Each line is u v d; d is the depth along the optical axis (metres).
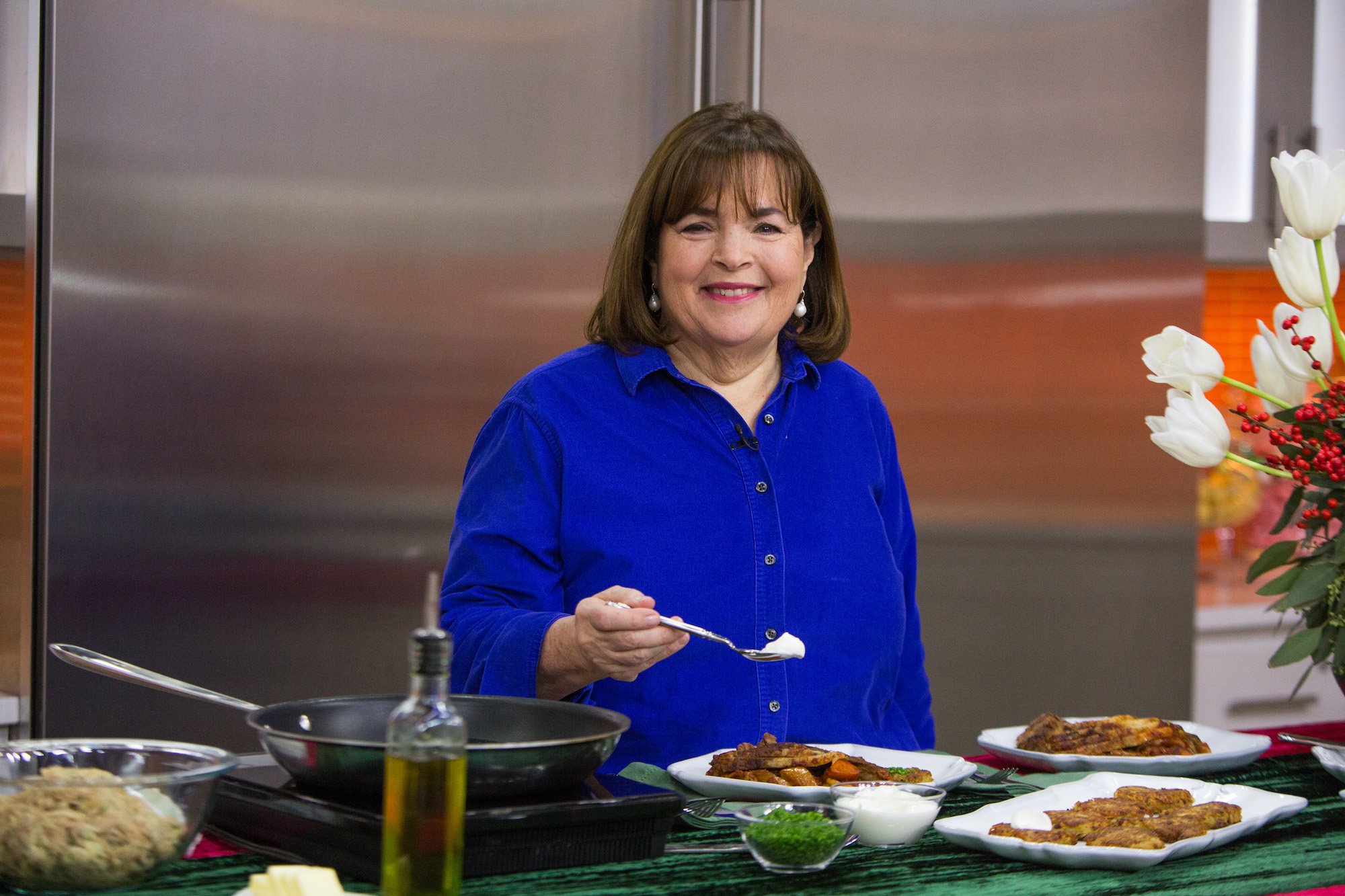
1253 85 3.33
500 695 1.44
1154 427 1.38
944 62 2.68
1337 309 3.32
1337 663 1.33
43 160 2.08
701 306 1.65
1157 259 2.88
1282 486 3.56
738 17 2.49
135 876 0.97
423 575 2.32
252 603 2.21
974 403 2.74
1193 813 1.18
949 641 2.75
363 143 2.26
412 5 2.29
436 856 0.92
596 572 1.62
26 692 2.10
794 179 1.65
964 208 2.71
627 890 1.02
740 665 1.61
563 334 2.41
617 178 2.44
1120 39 2.82
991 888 1.04
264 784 1.11
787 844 1.05
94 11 2.08
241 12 2.17
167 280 2.14
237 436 2.19
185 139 2.15
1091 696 2.87
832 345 1.78
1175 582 2.91
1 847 0.95
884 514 1.82
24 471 2.10
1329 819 1.28
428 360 2.32
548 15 2.38
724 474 1.66
